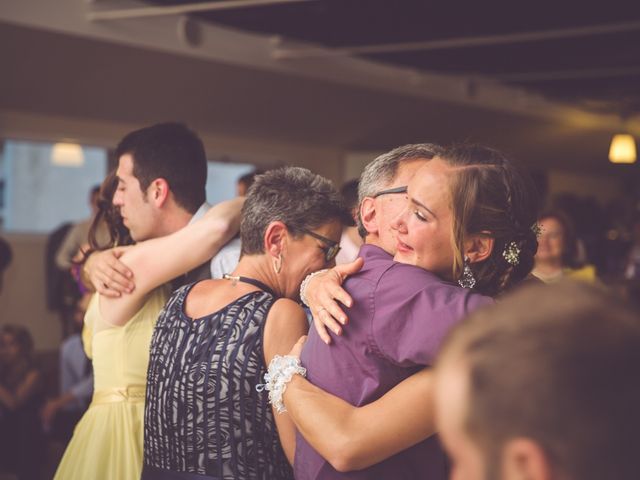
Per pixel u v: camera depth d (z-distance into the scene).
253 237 1.83
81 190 9.55
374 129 11.59
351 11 7.99
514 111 12.59
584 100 13.11
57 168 9.32
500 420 0.67
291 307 1.74
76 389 5.34
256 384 1.70
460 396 0.69
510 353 0.67
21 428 4.72
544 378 0.66
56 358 9.25
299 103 10.17
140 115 9.11
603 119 14.44
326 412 1.47
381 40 9.05
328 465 1.52
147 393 1.85
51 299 8.69
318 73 9.81
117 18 7.75
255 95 9.62
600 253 6.91
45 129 8.99
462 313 1.40
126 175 2.23
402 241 1.55
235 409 1.70
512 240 1.50
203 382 1.72
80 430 2.13
